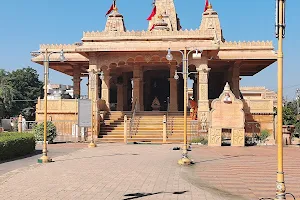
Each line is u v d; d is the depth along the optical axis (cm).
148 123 3122
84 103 2523
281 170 818
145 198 948
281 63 841
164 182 1183
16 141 1917
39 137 2792
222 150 2283
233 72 3856
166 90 4481
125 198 947
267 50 3638
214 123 2627
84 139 3011
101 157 1877
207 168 1514
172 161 1709
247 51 3638
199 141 2764
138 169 1455
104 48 3039
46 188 1078
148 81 4456
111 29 4047
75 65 4088
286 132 2794
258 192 1055
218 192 1048
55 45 3831
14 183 1162
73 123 3200
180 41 3070
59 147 2488
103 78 3375
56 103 3291
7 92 5831
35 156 1975
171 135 2934
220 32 4150
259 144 2761
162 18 3775
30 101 6388
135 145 2609
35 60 3781
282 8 842
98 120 3044
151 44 3062
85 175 1309
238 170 1464
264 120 3150
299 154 2084
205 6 4234
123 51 3058
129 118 3241
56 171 1408
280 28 844
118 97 4253
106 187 1092
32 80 6688
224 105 2631
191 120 3050
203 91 3058
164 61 3166
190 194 1005
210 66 4094
